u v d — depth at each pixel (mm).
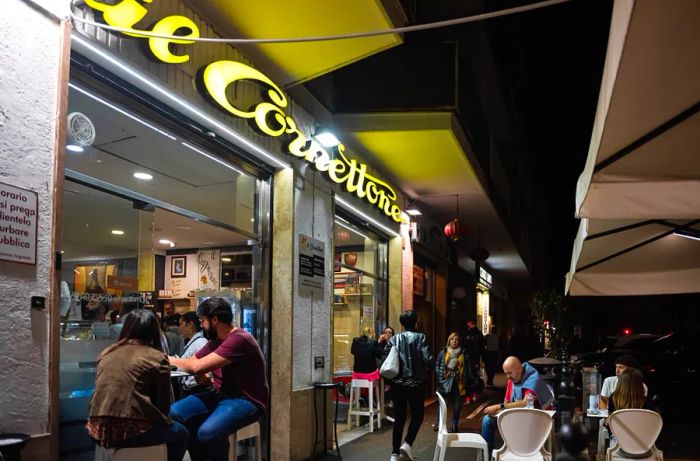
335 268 10703
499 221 16594
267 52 7266
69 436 5023
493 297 30844
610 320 33406
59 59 4484
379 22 6719
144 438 4043
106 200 5918
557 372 11820
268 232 8094
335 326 10820
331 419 9039
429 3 12594
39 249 4223
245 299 8148
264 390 5090
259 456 5434
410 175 11906
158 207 6578
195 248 9836
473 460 8383
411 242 13938
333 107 9617
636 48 2912
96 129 6043
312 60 7449
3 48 4074
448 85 9531
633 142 3818
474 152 11797
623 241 7238
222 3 6250
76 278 5402
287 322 7949
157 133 6289
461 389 10648
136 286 6117
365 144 10086
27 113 4203
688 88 3227
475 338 16312
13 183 4070
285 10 6414
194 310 8383
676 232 6477
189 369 4812
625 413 6066
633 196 4168
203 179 7871
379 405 10875
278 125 7359
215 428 4652
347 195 10023
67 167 5531
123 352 4156
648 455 6055
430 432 10555
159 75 5668
